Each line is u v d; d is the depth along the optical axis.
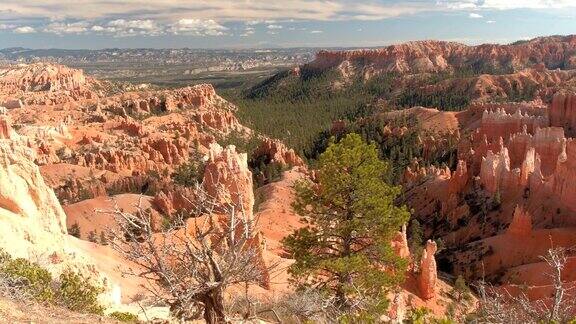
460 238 78.62
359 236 26.88
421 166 117.12
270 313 15.45
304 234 27.39
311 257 26.61
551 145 88.38
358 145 26.41
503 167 82.94
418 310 13.46
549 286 43.00
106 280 23.55
